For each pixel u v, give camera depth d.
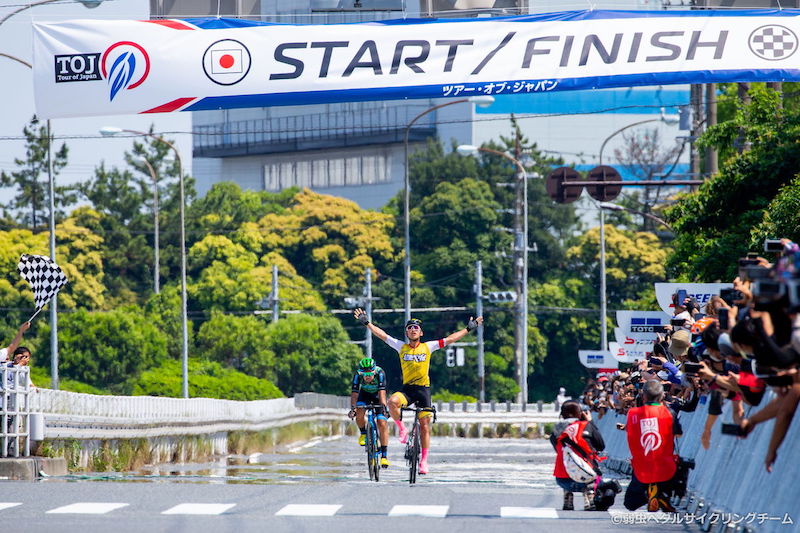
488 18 51.50
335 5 52.91
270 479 47.06
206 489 36.09
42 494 33.62
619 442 63.72
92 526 26.23
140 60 51.75
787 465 23.97
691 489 34.12
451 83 51.19
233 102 51.53
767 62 51.44
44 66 52.06
